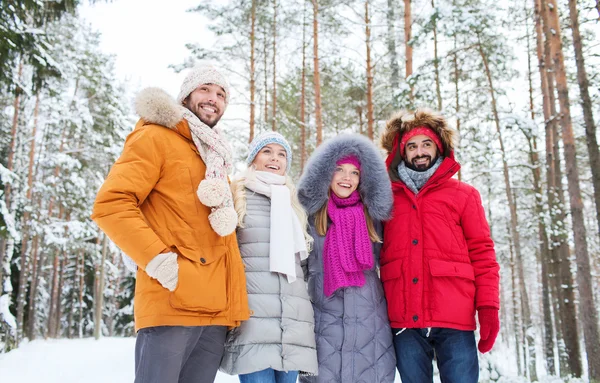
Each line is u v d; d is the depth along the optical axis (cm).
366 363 316
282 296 294
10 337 1468
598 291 2236
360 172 351
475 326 318
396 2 1336
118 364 1044
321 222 347
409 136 357
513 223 1557
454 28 1110
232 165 282
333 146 347
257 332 280
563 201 1383
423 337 323
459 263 321
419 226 329
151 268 225
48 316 2677
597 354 877
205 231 251
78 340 2256
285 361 280
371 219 347
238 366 276
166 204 248
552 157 1405
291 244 304
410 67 1179
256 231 305
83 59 2295
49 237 1931
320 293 332
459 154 1271
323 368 315
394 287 328
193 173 257
